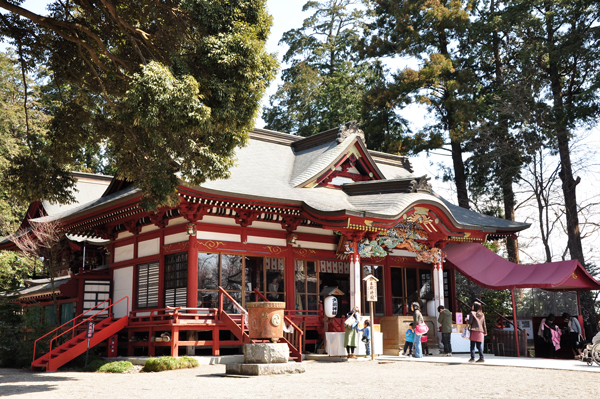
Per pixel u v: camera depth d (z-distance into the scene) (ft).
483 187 129.80
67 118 60.54
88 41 57.16
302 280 75.97
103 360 66.49
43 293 95.50
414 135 142.92
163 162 52.49
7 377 52.21
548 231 113.60
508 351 70.38
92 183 110.22
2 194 124.98
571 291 79.41
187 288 66.13
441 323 71.87
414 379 42.75
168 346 68.08
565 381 40.45
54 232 85.15
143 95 43.47
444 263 86.74
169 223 72.02
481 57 133.08
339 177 83.76
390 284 84.58
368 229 69.56
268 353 49.49
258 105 50.57
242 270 70.64
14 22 55.83
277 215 74.74
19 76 132.26
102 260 96.99
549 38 120.06
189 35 49.55
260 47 49.29
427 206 75.66
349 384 40.01
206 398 33.71
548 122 112.88
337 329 73.00
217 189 63.52
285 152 91.45
